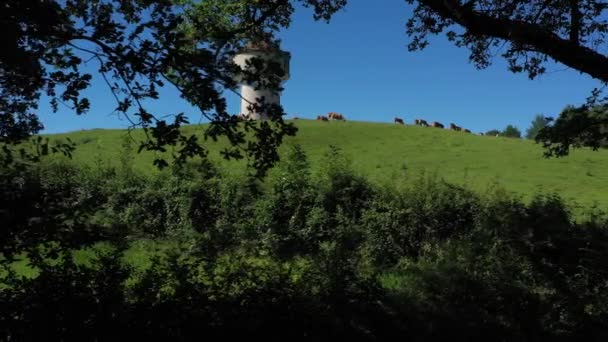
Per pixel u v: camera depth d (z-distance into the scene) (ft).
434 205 46.68
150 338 18.48
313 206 50.01
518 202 36.52
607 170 126.52
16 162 17.78
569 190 104.99
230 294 20.75
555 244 31.63
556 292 29.81
